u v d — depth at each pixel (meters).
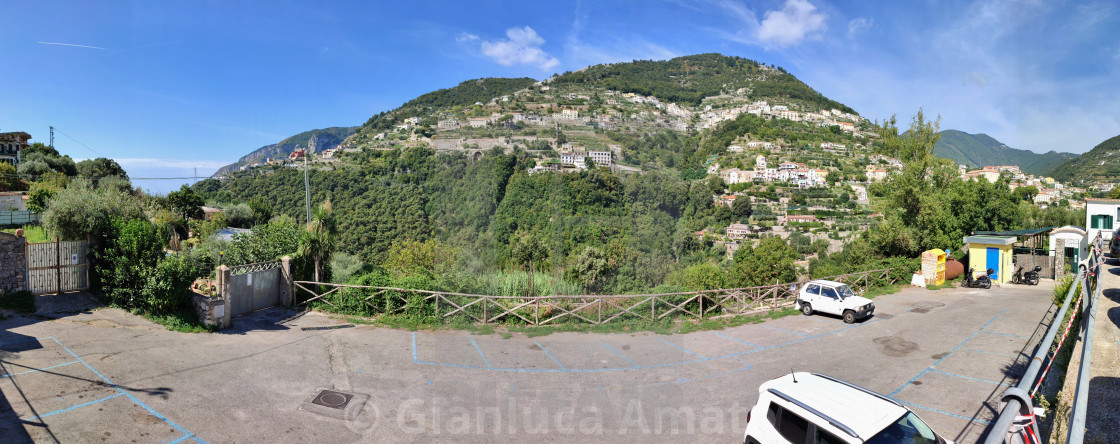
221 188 55.72
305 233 16.06
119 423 7.22
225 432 7.16
